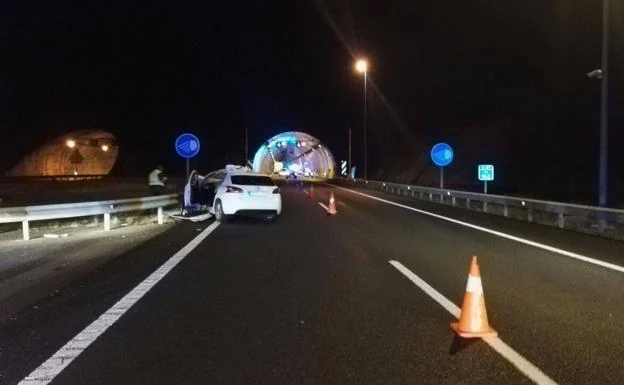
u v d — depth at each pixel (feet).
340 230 56.85
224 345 20.29
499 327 22.45
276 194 65.16
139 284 30.91
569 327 22.48
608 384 16.56
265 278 32.55
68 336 21.48
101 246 45.62
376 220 67.26
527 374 17.30
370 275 33.42
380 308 25.58
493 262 37.86
